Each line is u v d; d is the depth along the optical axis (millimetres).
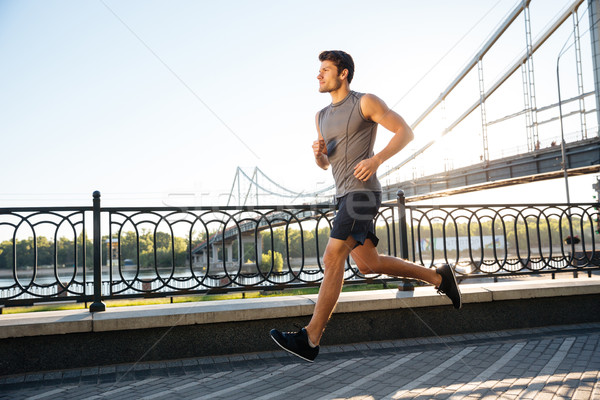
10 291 2719
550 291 3361
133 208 2967
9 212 2758
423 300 3121
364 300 3006
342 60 2100
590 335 3039
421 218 3523
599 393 1880
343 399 1924
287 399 1944
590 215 4051
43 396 2068
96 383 2258
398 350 2807
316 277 3254
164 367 2529
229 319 2756
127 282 2900
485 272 3633
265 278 3135
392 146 1908
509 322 3316
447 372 2289
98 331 2555
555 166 26719
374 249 2203
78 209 2855
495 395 1900
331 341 2971
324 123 2152
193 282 3018
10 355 2439
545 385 2012
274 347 2857
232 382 2230
